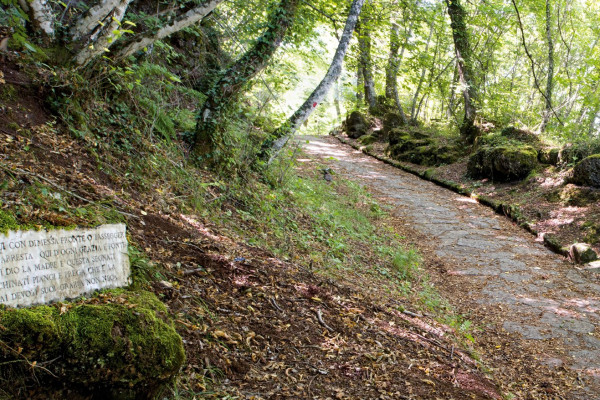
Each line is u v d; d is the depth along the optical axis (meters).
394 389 3.78
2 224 2.64
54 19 5.77
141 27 8.41
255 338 3.92
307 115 9.84
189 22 6.11
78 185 4.49
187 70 11.20
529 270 8.88
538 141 14.36
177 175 6.70
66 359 2.54
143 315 2.92
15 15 4.68
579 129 15.71
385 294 6.63
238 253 5.29
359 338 4.50
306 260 6.71
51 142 4.95
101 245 3.18
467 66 18.03
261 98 10.31
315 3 12.05
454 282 8.30
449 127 20.28
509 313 7.12
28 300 2.67
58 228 2.91
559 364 5.71
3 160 3.99
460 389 4.17
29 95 5.32
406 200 13.57
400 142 19.06
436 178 15.84
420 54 16.14
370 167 17.95
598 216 10.21
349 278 6.71
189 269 4.41
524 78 23.69
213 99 8.12
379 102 25.17
